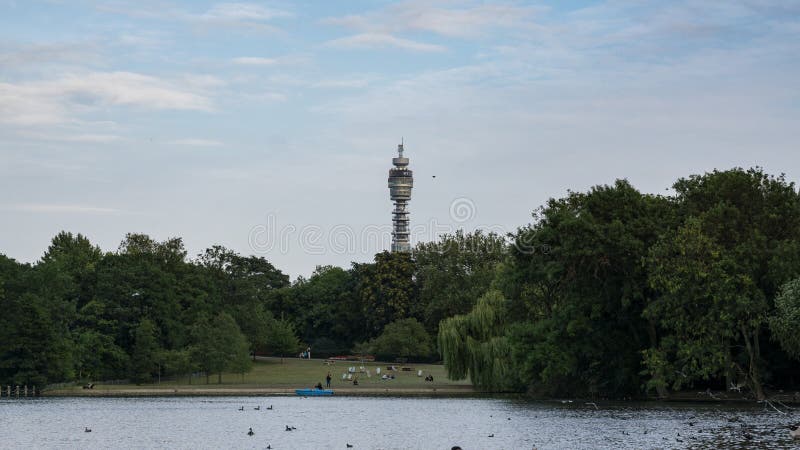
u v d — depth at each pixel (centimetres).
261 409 11400
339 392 14462
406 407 11469
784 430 7844
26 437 8331
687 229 10662
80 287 18112
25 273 16162
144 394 14725
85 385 15800
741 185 11544
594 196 11894
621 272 11544
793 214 11262
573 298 11644
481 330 13950
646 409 10206
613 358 11881
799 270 10438
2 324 15175
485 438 7794
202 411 11162
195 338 17362
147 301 17975
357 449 7312
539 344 11925
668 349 10869
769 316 10431
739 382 11306
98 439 8156
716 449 6738
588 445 7150
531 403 11731
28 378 14850
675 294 10550
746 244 10781
